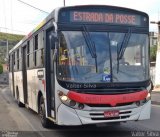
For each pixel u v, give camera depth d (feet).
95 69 31.45
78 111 30.53
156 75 120.37
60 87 31.32
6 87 158.92
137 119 32.01
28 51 49.39
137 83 32.07
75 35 31.96
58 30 31.76
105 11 32.71
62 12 31.94
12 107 63.05
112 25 32.76
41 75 39.06
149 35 33.96
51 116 35.70
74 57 31.53
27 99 51.78
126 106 31.37
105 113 30.81
